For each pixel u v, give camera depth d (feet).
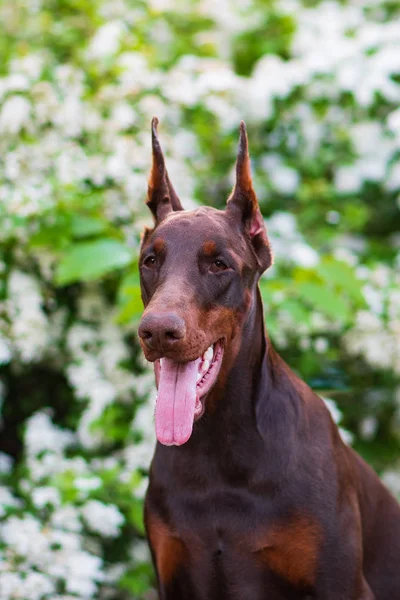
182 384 14.17
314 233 29.37
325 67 28.37
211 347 14.74
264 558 15.38
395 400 25.72
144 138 25.58
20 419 26.55
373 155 29.58
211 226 14.76
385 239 32.65
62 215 23.20
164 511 15.70
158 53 30.96
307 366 25.02
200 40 32.09
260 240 15.81
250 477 15.31
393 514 18.30
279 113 29.43
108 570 22.97
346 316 22.50
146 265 14.93
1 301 23.90
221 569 15.48
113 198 24.77
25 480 22.89
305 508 15.29
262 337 15.76
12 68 26.14
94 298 24.32
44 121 24.99
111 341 23.90
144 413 22.99
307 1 36.63
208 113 28.37
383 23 33.91
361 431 25.76
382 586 17.90
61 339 24.85
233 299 14.70
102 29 27.68
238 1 34.27
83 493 21.67
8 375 26.27
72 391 26.11
